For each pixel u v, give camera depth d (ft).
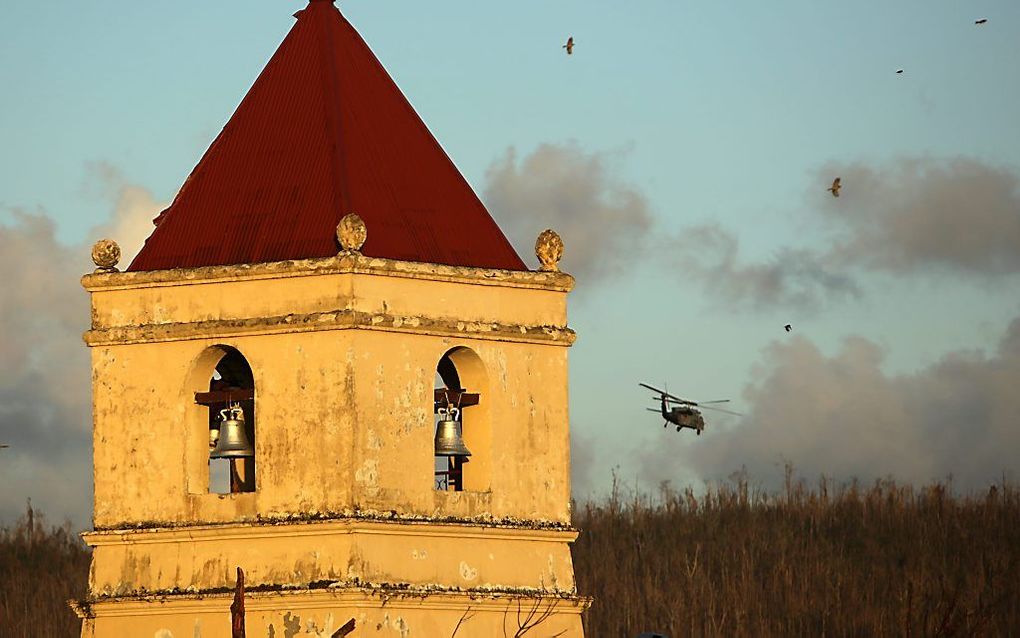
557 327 219.41
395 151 220.23
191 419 211.82
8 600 566.77
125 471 212.23
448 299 212.23
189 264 213.87
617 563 638.94
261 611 204.33
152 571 210.18
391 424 206.28
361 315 204.54
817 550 640.58
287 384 206.28
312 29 225.97
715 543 654.12
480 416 215.10
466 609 208.44
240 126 221.46
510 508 214.07
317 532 203.31
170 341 211.61
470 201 222.48
